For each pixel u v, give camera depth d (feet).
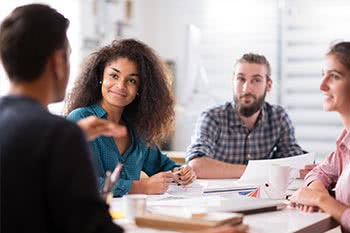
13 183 3.34
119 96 7.09
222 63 16.05
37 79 3.73
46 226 3.39
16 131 3.41
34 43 3.67
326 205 5.68
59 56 3.80
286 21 15.31
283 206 5.90
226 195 6.59
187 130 15.78
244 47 15.80
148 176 8.07
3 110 3.58
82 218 3.37
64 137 3.41
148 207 5.31
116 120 7.37
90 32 14.90
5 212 3.34
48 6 3.89
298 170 8.17
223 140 10.04
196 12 16.37
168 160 8.04
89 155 3.54
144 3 16.80
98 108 7.18
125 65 7.12
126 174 7.22
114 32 15.71
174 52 16.57
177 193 6.70
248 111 9.88
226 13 15.99
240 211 5.36
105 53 7.32
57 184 3.34
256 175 7.82
